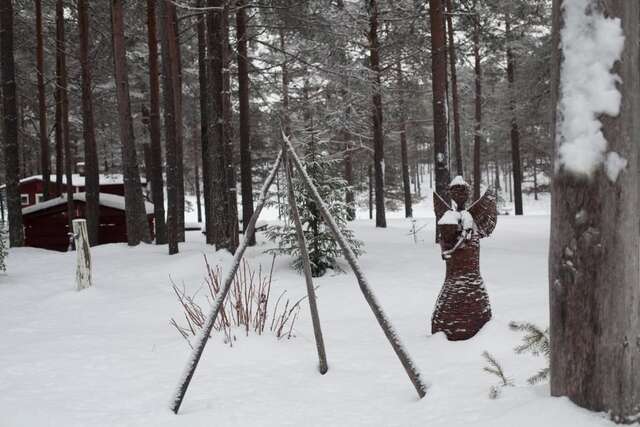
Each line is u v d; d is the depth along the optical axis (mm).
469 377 3768
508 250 13461
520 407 2641
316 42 17234
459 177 5469
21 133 27859
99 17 20562
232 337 5254
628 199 2350
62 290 9328
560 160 2484
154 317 7152
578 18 2471
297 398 3682
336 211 10586
